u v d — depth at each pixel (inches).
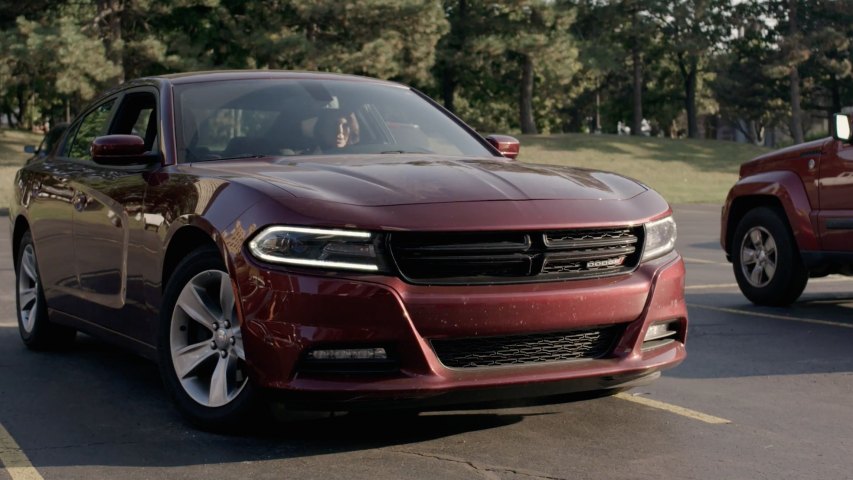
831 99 2812.5
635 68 2608.3
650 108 3186.5
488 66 2345.0
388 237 154.8
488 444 166.2
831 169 316.8
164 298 179.2
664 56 2886.3
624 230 171.9
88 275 216.1
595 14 2490.2
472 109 3036.4
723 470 154.0
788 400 203.0
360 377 154.2
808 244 323.0
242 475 149.3
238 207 163.5
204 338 176.7
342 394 153.3
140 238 190.4
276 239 156.2
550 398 183.3
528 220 161.3
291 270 154.8
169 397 181.3
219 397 168.9
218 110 206.1
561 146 2178.9
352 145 205.9
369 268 154.0
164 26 1697.8
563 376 160.2
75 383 215.2
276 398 157.2
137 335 196.5
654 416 187.0
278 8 1712.6
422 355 153.8
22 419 183.6
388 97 228.4
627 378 168.7
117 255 200.8
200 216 169.6
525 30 2234.3
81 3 1583.4
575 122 3496.6
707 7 2428.6
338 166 181.6
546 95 2721.5
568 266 165.5
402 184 168.7
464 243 157.9
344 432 172.9
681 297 179.2
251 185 166.7
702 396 205.3
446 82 2409.0
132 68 1566.2
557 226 162.4
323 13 1604.3
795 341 272.5
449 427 177.0
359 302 152.3
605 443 168.1
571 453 161.6
